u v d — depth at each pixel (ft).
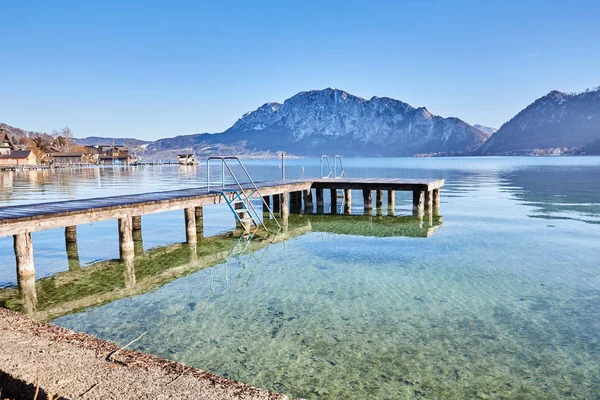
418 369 24.27
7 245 58.39
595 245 54.85
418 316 31.94
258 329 29.71
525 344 27.37
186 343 27.61
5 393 12.84
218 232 66.59
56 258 50.26
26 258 39.34
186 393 11.98
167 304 34.94
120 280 41.81
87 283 40.88
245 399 11.73
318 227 70.79
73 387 12.18
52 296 37.17
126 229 48.29
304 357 25.63
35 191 137.59
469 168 334.44
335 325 30.32
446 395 21.76
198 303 35.09
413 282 40.06
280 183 81.61
